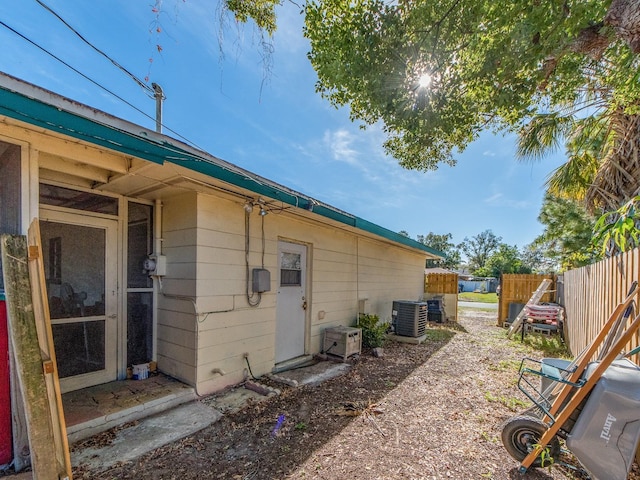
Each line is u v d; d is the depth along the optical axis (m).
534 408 2.40
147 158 2.33
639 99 3.16
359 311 6.73
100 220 3.43
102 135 2.07
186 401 3.28
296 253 5.05
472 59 2.61
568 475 2.15
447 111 3.12
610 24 2.17
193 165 2.64
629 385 1.85
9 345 2.05
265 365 4.29
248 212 3.93
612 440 1.82
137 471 2.17
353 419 2.97
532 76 2.65
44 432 1.59
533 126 5.62
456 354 5.57
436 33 2.73
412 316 6.58
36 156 2.24
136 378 3.57
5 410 2.04
